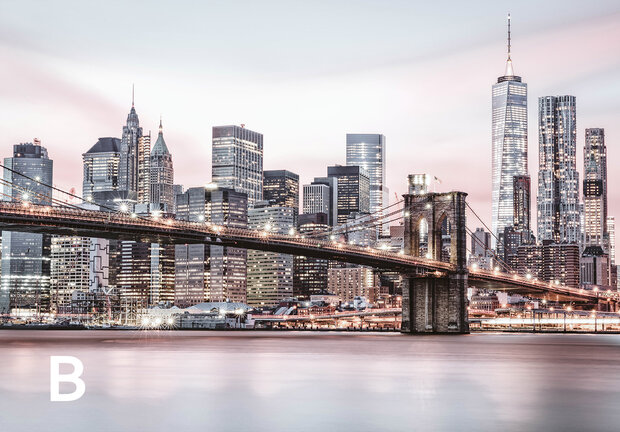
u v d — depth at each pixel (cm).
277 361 12519
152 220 16650
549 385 9131
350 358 13312
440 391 8488
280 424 6372
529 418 6712
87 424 6366
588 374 10512
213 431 6106
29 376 9681
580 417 6788
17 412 6900
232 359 13000
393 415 6812
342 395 8081
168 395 8012
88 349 16338
